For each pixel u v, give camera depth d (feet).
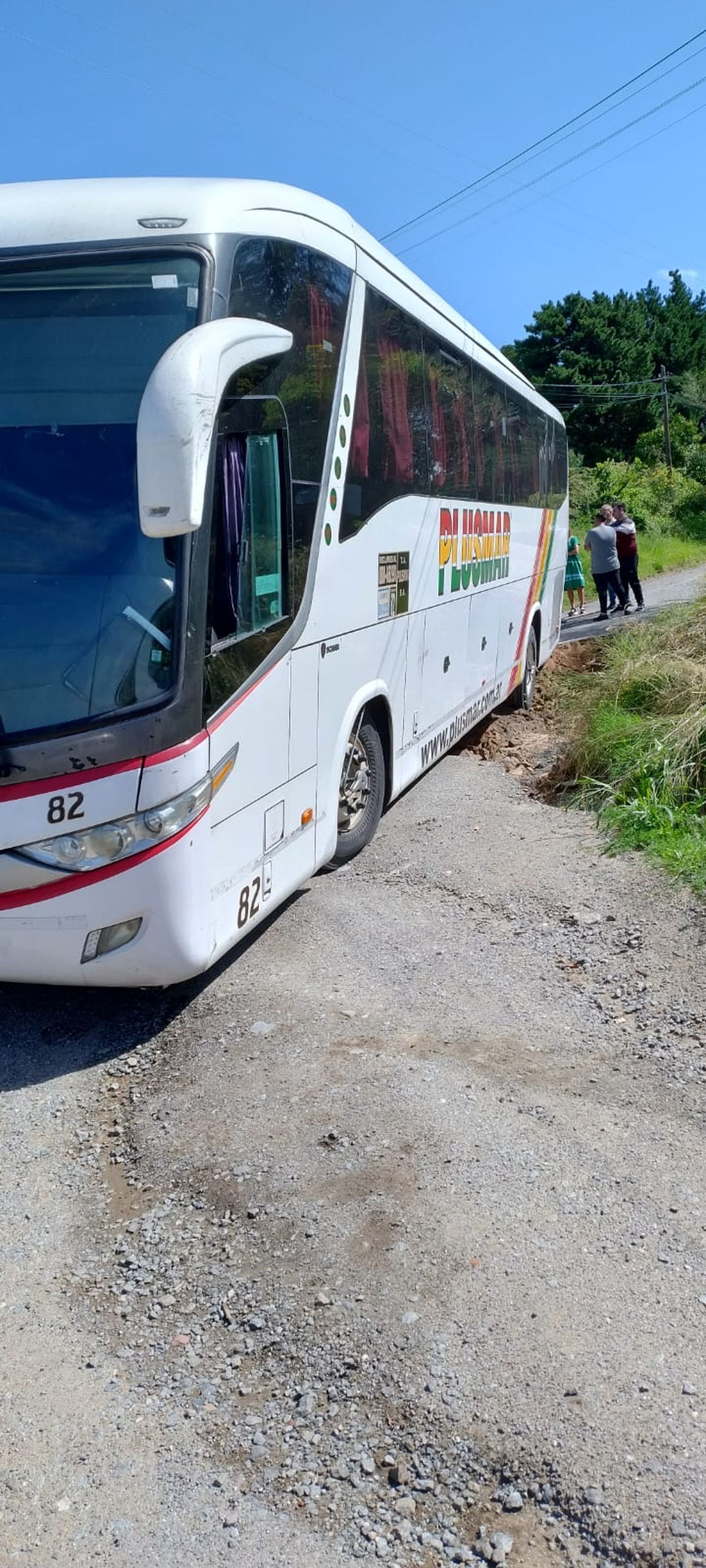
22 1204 12.34
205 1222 11.82
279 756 16.22
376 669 21.13
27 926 13.34
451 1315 10.26
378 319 20.57
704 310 256.93
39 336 13.69
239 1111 13.60
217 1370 10.02
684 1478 8.63
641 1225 11.41
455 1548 8.36
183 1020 15.87
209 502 13.50
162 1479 9.02
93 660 13.03
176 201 14.37
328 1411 9.50
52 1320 10.71
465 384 27.86
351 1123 13.12
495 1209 11.59
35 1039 15.62
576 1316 10.19
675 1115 13.39
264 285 15.33
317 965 17.42
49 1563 8.36
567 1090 13.92
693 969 16.83
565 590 74.33
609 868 20.81
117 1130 13.57
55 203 14.28
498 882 20.74
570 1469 8.77
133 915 13.39
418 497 23.48
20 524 13.43
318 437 17.46
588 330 199.93
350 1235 11.34
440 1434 9.17
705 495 146.41
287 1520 8.64
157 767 13.05
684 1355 9.75
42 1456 9.26
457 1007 16.08
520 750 33.37
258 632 15.30
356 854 22.13
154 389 11.82
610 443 203.62
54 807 12.83
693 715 25.66
